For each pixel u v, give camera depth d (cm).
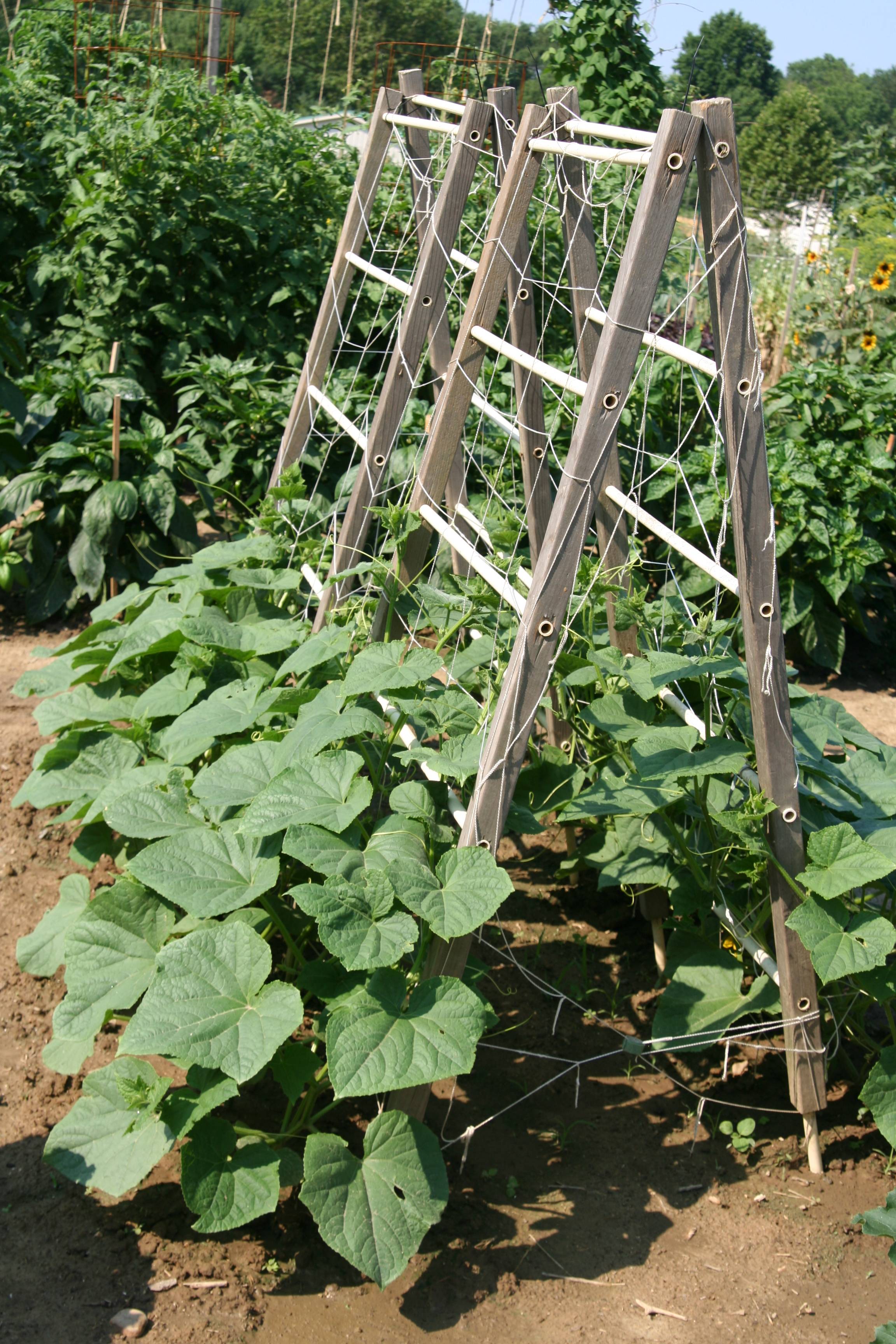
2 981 321
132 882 276
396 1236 217
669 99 787
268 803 256
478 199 649
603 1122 285
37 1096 282
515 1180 263
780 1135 282
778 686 249
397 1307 230
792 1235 253
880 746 329
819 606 568
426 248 351
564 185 317
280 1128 270
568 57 782
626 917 364
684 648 336
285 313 741
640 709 306
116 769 343
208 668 350
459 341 308
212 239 702
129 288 696
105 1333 219
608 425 235
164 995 230
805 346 844
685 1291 237
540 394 349
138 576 561
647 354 283
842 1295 238
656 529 296
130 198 672
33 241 757
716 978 287
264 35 3584
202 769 286
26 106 776
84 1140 242
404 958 265
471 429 571
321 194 754
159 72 877
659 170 222
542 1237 249
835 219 1120
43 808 344
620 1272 241
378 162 416
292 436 455
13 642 538
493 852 252
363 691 268
